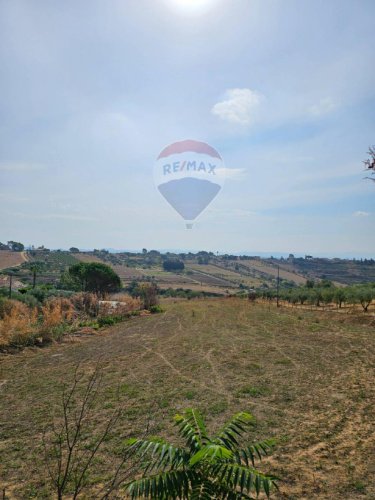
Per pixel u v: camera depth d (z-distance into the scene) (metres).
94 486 5.81
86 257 123.38
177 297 61.62
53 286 51.38
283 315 29.11
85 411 9.20
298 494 5.48
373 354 14.90
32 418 8.85
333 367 13.05
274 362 13.93
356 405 9.23
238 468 3.44
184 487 3.46
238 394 10.29
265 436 7.55
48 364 14.47
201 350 16.23
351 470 6.14
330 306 34.78
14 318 19.05
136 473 6.14
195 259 145.25
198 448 3.69
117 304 31.73
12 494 5.69
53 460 6.73
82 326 23.88
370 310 28.70
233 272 117.19
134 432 7.84
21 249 127.00
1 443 7.53
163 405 9.49
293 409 9.10
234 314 30.12
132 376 12.41
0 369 13.66
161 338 19.70
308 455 6.70
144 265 122.62
